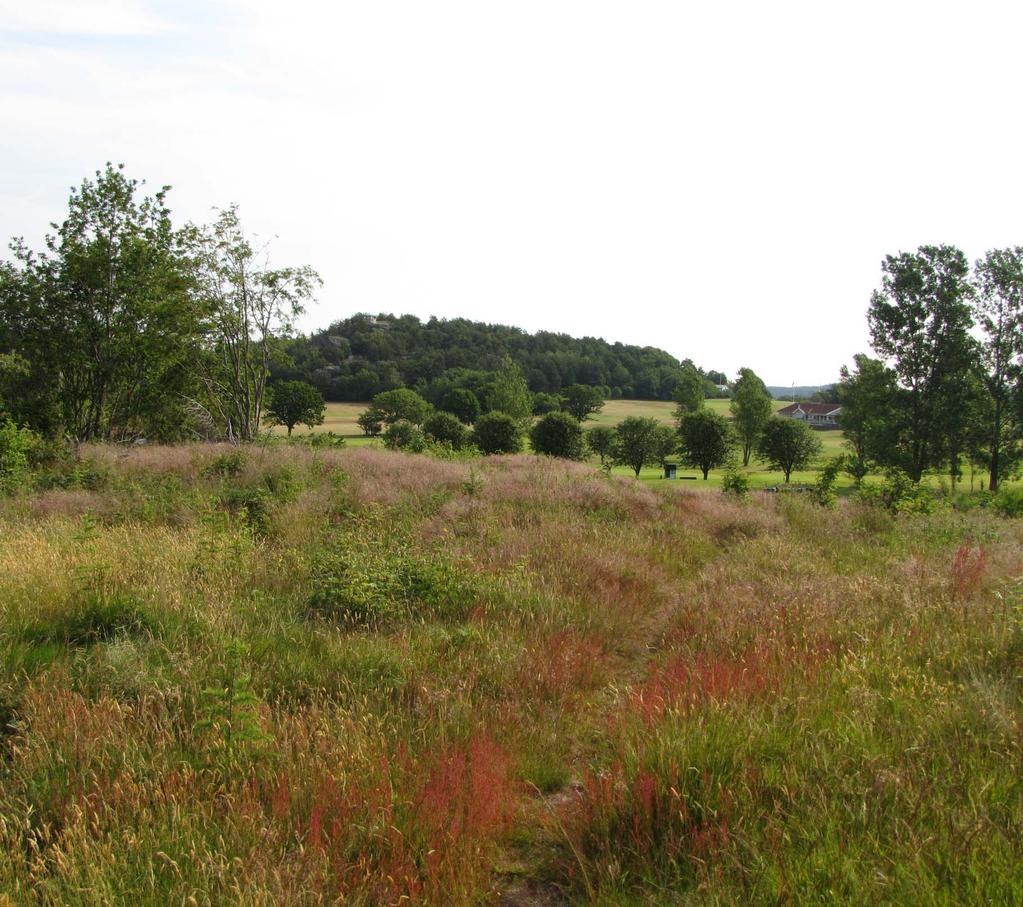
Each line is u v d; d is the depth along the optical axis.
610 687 5.21
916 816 3.01
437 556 7.77
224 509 11.14
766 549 10.04
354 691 4.70
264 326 25.08
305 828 3.21
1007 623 5.48
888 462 40.50
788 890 2.62
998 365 40.16
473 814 3.29
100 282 21.34
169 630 5.46
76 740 3.80
